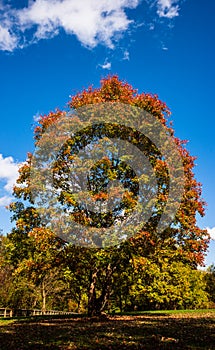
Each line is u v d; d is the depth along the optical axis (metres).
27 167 23.55
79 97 25.28
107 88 25.03
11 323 21.38
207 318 22.17
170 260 24.64
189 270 41.00
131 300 41.88
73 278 27.28
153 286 35.38
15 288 38.72
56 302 56.06
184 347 11.19
